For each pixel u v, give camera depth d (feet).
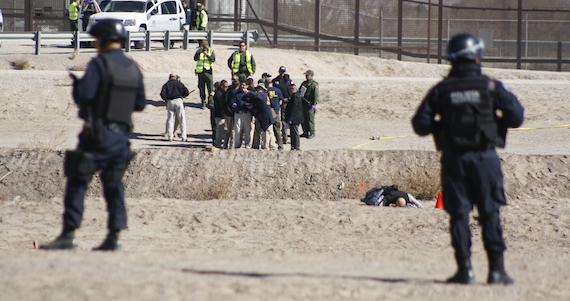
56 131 201.46
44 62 304.71
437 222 128.26
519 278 53.26
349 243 113.91
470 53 50.55
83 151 57.72
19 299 38.27
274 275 50.47
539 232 123.75
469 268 51.16
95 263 51.39
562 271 57.47
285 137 191.83
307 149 182.70
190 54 341.82
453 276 51.70
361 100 266.36
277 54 396.57
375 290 45.21
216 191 153.07
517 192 153.28
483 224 51.47
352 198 155.63
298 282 46.78
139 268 49.93
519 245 116.16
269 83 176.04
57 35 318.45
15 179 155.02
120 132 58.85
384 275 54.39
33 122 213.87
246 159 164.76
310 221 129.29
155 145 180.96
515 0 506.48
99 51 58.49
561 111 247.70
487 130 49.65
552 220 128.77
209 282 45.01
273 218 130.31
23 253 57.06
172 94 187.83
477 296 44.80
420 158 164.76
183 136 191.31
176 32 347.77
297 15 509.76
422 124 50.93
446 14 504.43
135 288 41.78
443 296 44.34
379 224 127.44
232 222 127.44
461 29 505.66
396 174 161.17
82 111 58.18
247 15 513.04
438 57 490.08
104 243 62.85
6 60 305.12
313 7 510.17
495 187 50.37
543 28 504.43
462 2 510.58
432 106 51.19
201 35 356.38
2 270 46.47
